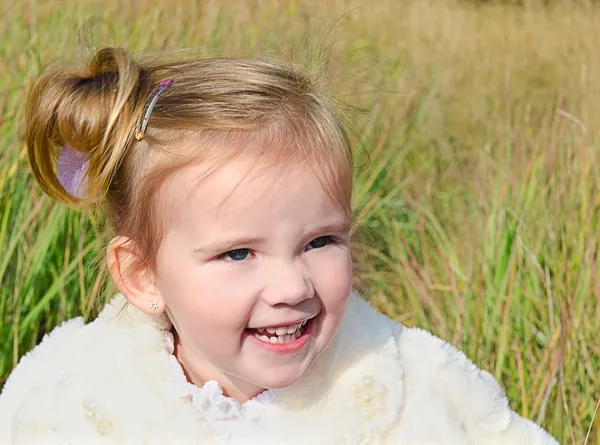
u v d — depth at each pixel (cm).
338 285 133
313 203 131
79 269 219
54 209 219
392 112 317
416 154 327
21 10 292
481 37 508
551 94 358
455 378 151
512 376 213
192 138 135
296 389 143
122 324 157
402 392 144
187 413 144
